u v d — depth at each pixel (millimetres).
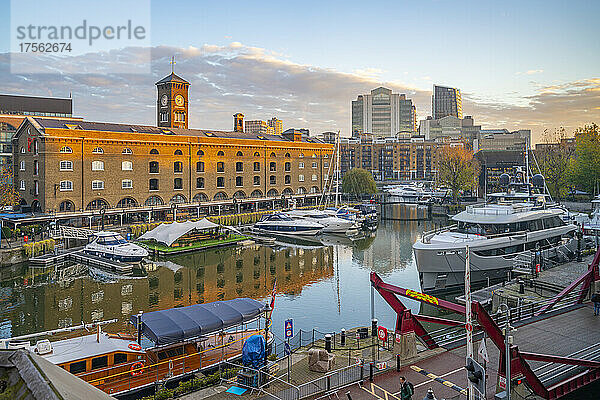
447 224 96750
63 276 54062
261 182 108562
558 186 108125
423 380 22109
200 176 96938
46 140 75812
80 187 79750
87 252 61938
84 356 23625
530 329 27984
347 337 30062
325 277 54406
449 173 126562
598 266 33719
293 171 115938
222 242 73062
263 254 68125
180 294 47750
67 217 75375
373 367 23453
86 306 43375
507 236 47250
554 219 51844
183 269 58500
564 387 20906
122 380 23703
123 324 38438
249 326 36250
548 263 45344
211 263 62062
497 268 45844
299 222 82188
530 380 19750
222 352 27953
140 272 56781
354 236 83312
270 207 109812
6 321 39031
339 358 25969
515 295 36250
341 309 41906
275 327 36562
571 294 34781
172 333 25766
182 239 71562
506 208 50375
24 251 59531
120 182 84812
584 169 101188
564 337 26719
